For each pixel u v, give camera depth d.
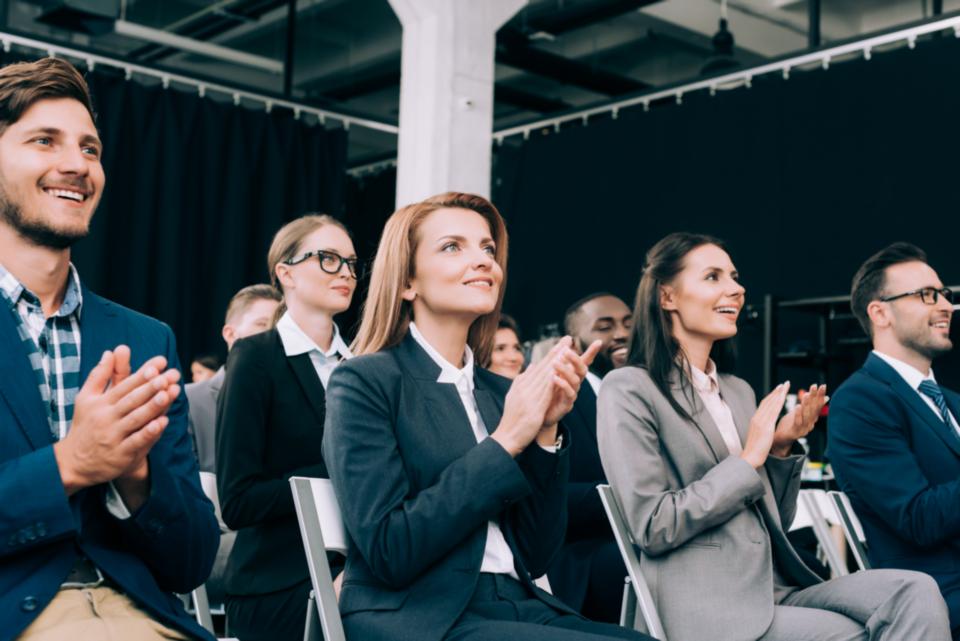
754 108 5.66
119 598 1.44
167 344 1.63
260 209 6.38
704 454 2.24
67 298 1.54
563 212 6.41
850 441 2.59
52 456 1.33
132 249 5.87
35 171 1.45
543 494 1.81
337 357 2.73
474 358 2.02
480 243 1.90
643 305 2.40
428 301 1.88
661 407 2.26
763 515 2.26
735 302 2.39
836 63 5.37
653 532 2.11
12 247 1.48
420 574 1.69
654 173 6.03
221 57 7.21
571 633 1.59
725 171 5.73
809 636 2.07
